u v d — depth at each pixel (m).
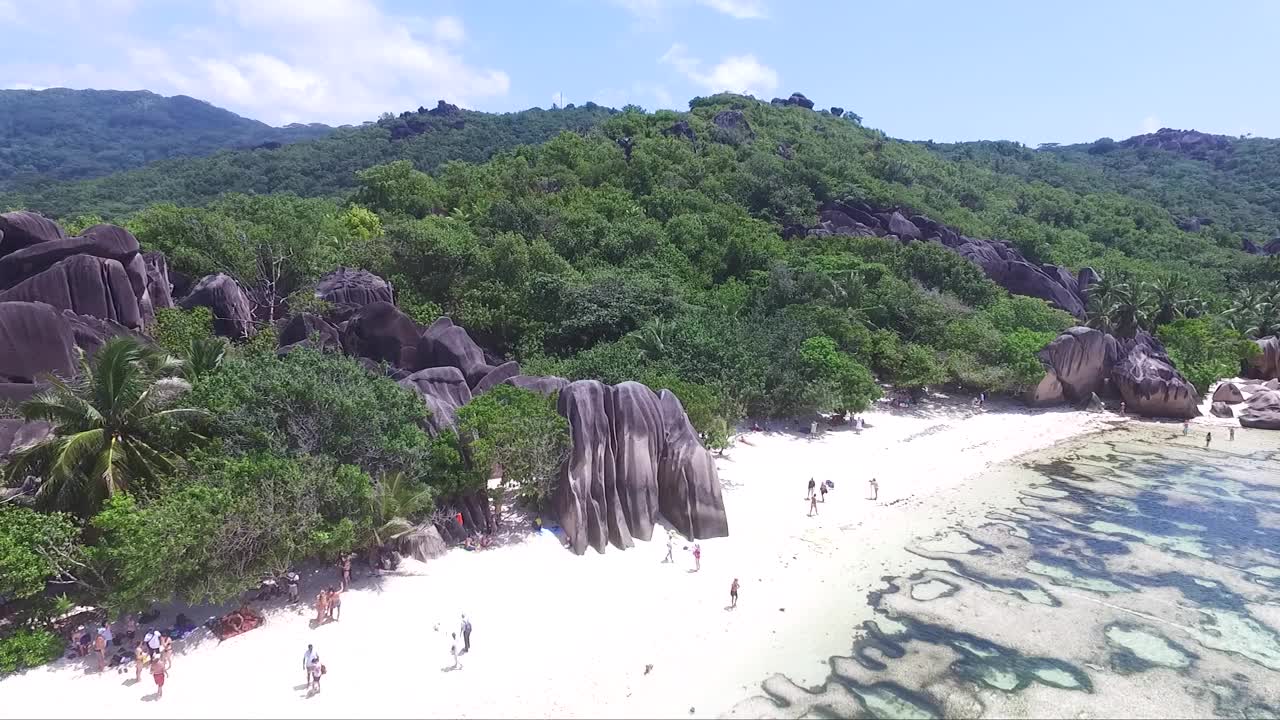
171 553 24.42
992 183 142.25
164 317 45.25
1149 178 198.25
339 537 27.80
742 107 141.75
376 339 51.41
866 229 98.44
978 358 67.31
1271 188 180.62
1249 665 27.89
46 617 25.44
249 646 26.02
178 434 29.41
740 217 92.31
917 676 26.64
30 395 34.31
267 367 32.84
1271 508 44.12
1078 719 24.62
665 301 61.06
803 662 27.27
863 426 57.88
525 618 28.73
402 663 25.64
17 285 42.16
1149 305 84.38
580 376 49.59
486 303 61.72
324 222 72.62
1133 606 32.12
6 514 24.80
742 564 34.34
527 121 195.12
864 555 36.31
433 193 92.56
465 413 36.28
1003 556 36.78
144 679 24.11
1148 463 53.06
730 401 50.81
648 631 28.59
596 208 86.06
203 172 169.25
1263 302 93.44
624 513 36.00
